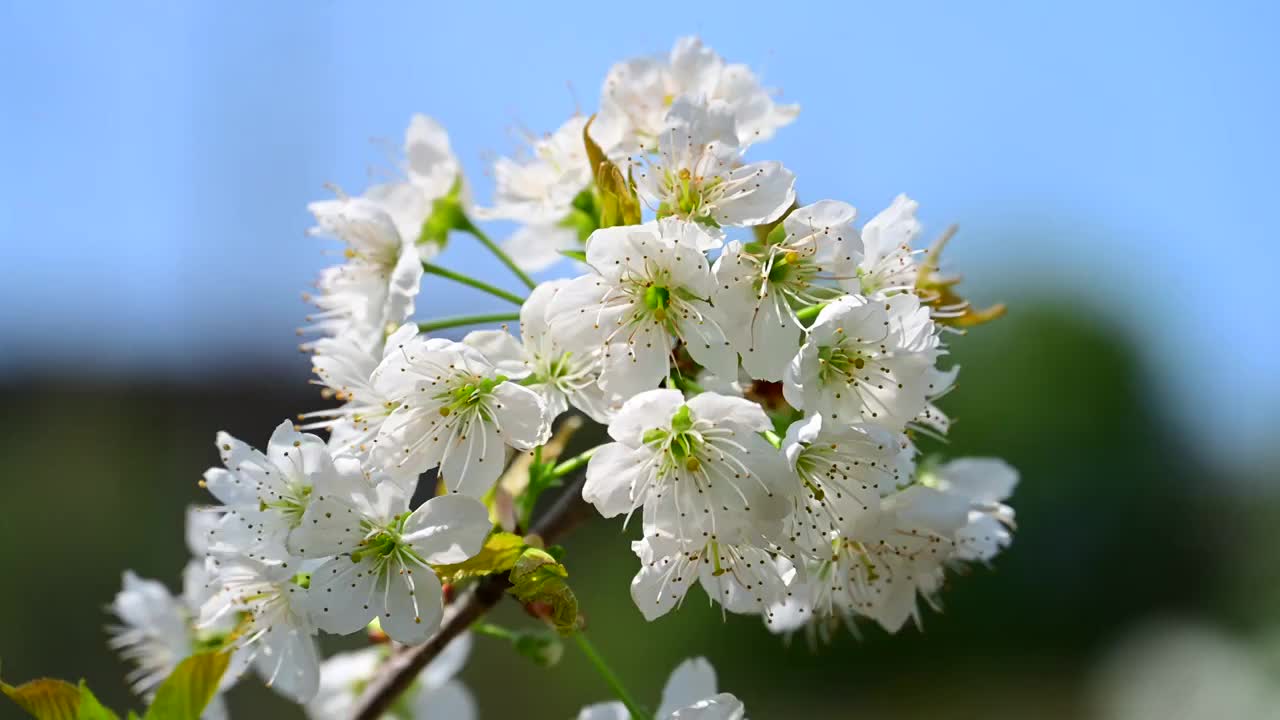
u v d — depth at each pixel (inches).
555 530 21.2
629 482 20.2
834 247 20.6
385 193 22.5
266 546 20.4
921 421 21.2
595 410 20.6
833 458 20.5
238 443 20.6
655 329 20.5
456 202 22.6
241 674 21.2
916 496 20.9
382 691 21.2
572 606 20.0
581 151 21.8
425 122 22.7
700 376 21.0
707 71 22.1
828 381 20.6
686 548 20.1
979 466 22.2
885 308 20.5
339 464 20.1
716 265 20.4
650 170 20.7
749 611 20.6
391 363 20.4
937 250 21.7
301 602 20.3
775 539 20.1
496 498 21.1
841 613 21.7
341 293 22.0
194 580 22.4
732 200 20.6
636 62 22.0
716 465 20.1
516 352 20.6
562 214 22.1
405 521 20.1
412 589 20.1
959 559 22.2
